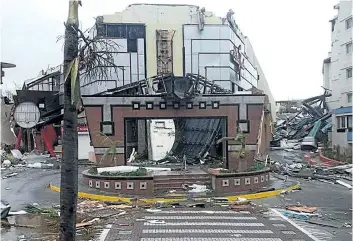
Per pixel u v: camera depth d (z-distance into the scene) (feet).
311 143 163.43
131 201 60.90
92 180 68.69
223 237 41.29
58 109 130.82
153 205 58.03
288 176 92.63
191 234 42.34
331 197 66.44
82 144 126.93
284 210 55.62
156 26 144.56
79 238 40.60
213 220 48.91
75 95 22.97
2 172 102.47
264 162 84.84
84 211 53.78
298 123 192.75
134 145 113.80
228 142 80.18
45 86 153.58
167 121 113.70
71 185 23.02
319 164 115.75
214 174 68.39
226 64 145.07
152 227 45.29
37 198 64.49
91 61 25.43
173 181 71.10
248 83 178.60
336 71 146.41
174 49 144.77
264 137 115.34
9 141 161.68
